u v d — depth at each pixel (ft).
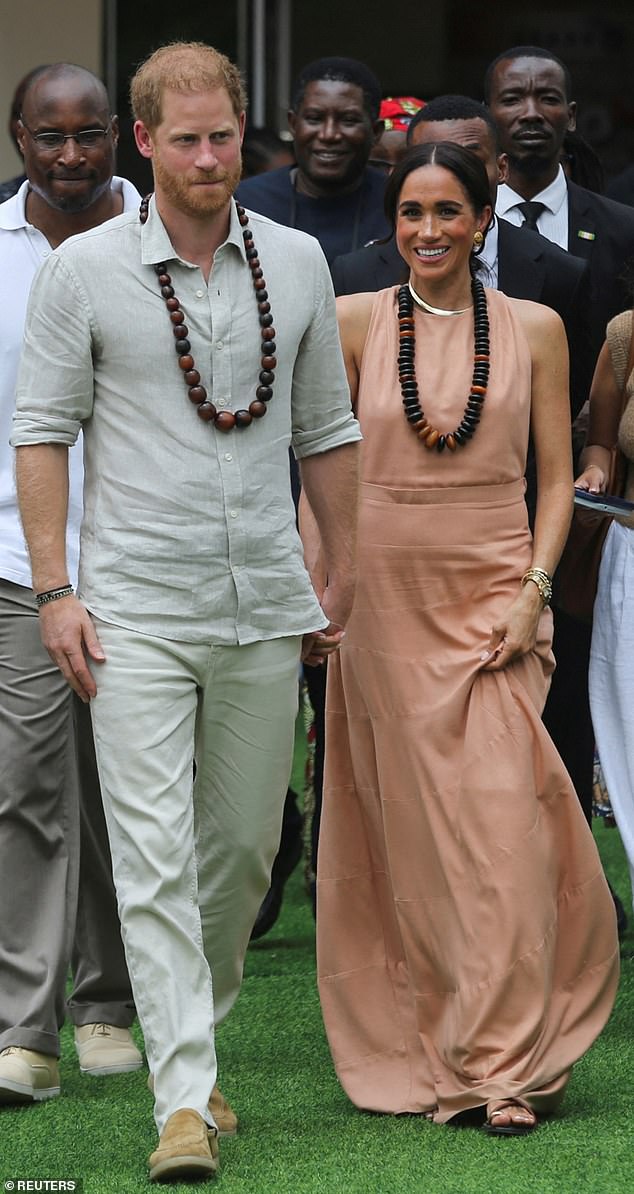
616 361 23.40
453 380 20.27
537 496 22.44
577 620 24.54
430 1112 19.69
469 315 20.54
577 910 19.75
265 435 18.25
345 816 20.77
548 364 20.67
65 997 21.62
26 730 20.74
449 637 20.11
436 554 20.12
